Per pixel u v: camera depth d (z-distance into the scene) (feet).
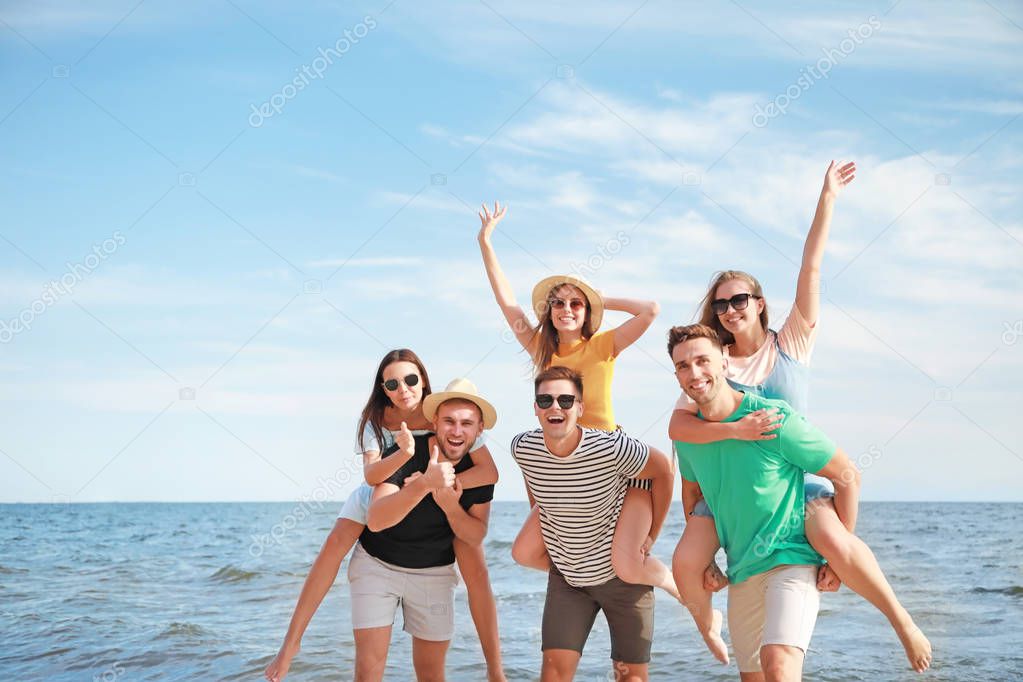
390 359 18.13
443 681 18.66
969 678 23.63
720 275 16.88
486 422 17.93
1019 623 31.71
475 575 18.22
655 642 28.12
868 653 26.81
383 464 16.84
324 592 18.02
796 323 16.67
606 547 16.84
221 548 73.67
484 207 21.20
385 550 17.78
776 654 14.25
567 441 16.20
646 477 16.99
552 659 17.20
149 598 41.81
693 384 14.92
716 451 15.23
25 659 27.22
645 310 17.85
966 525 85.46
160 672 25.41
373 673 17.62
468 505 17.67
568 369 16.47
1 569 56.34
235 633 31.22
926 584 42.70
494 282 20.63
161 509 187.83
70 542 86.22
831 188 16.90
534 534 17.87
